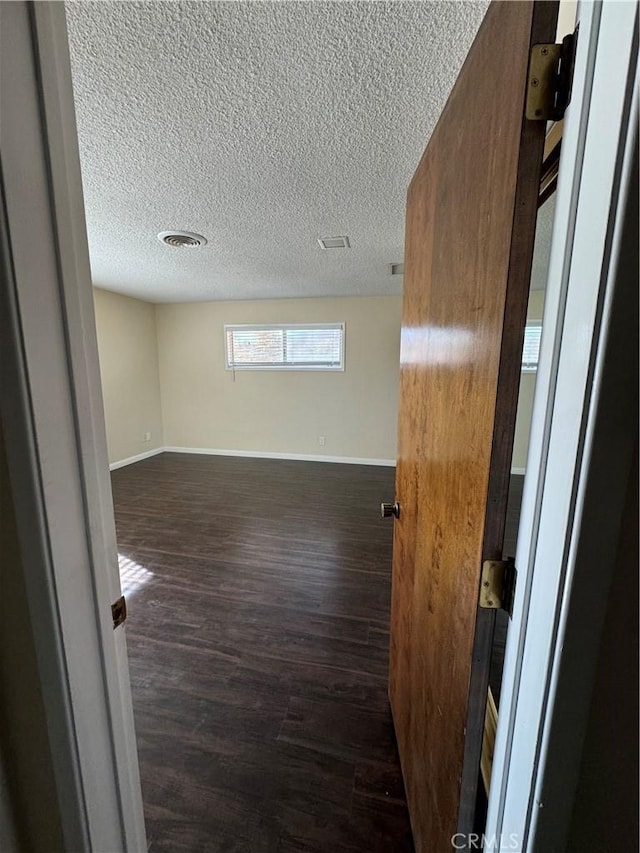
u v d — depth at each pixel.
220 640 1.83
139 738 1.33
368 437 5.16
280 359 5.30
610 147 0.38
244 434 5.59
